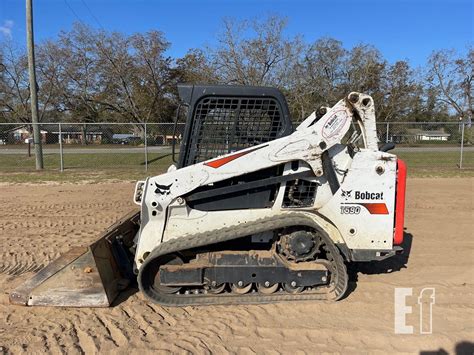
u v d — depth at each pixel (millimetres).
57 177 13180
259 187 3973
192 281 3855
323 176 3924
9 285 4492
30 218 7672
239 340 3385
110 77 42375
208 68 28125
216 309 3889
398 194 4031
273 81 27953
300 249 3859
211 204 3965
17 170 15195
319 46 33375
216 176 3838
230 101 4000
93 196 9898
